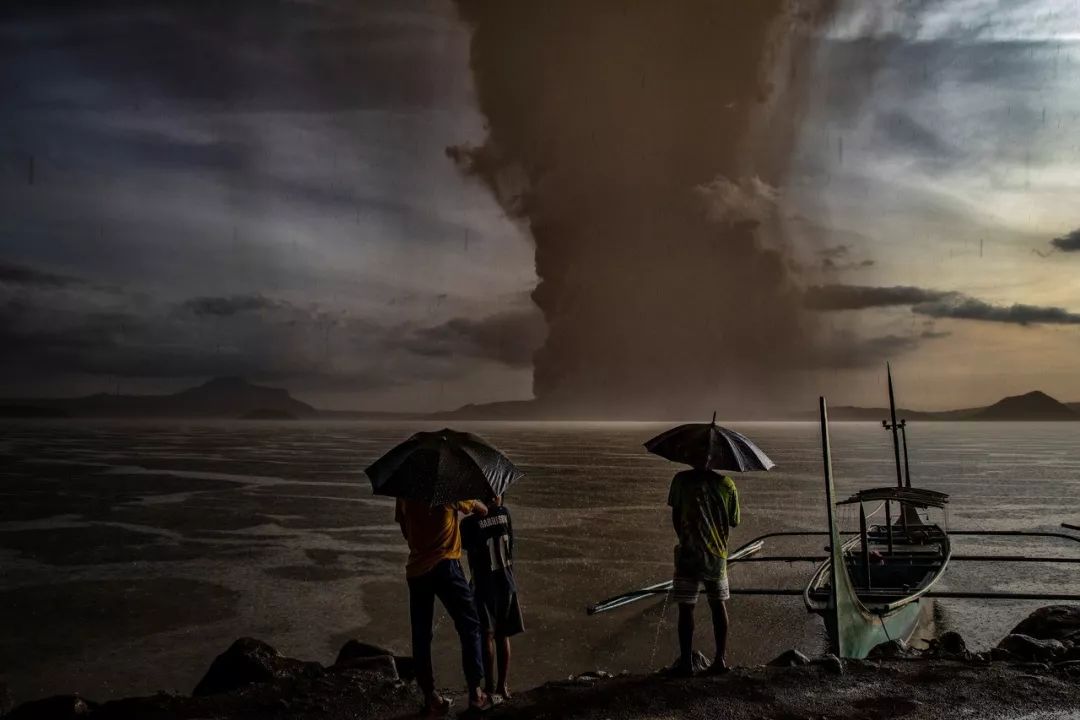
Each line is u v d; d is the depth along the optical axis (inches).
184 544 925.2
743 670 259.3
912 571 523.8
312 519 1155.3
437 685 402.9
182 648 498.9
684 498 255.0
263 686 255.6
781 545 879.7
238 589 672.4
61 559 826.2
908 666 263.9
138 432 6953.7
